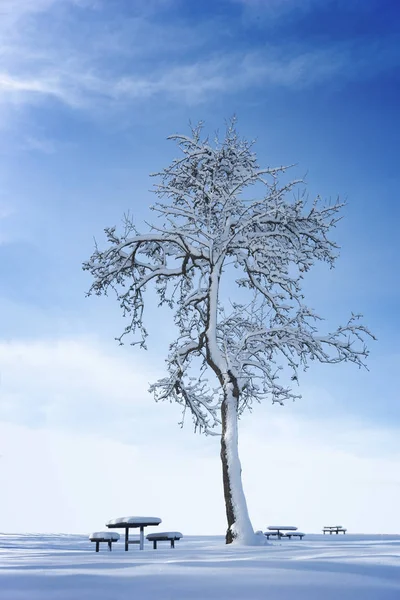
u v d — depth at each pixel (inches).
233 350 719.7
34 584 202.2
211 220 745.0
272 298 728.3
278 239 734.5
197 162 744.3
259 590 186.2
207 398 757.3
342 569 244.2
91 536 487.2
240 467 613.0
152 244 773.3
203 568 252.2
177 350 732.7
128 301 765.3
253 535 579.2
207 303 698.2
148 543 695.1
